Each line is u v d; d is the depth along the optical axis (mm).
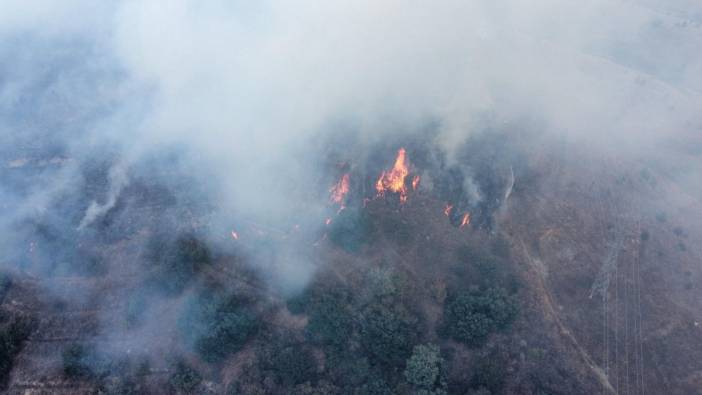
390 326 43281
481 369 42531
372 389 40406
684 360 44750
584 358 44094
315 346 43656
